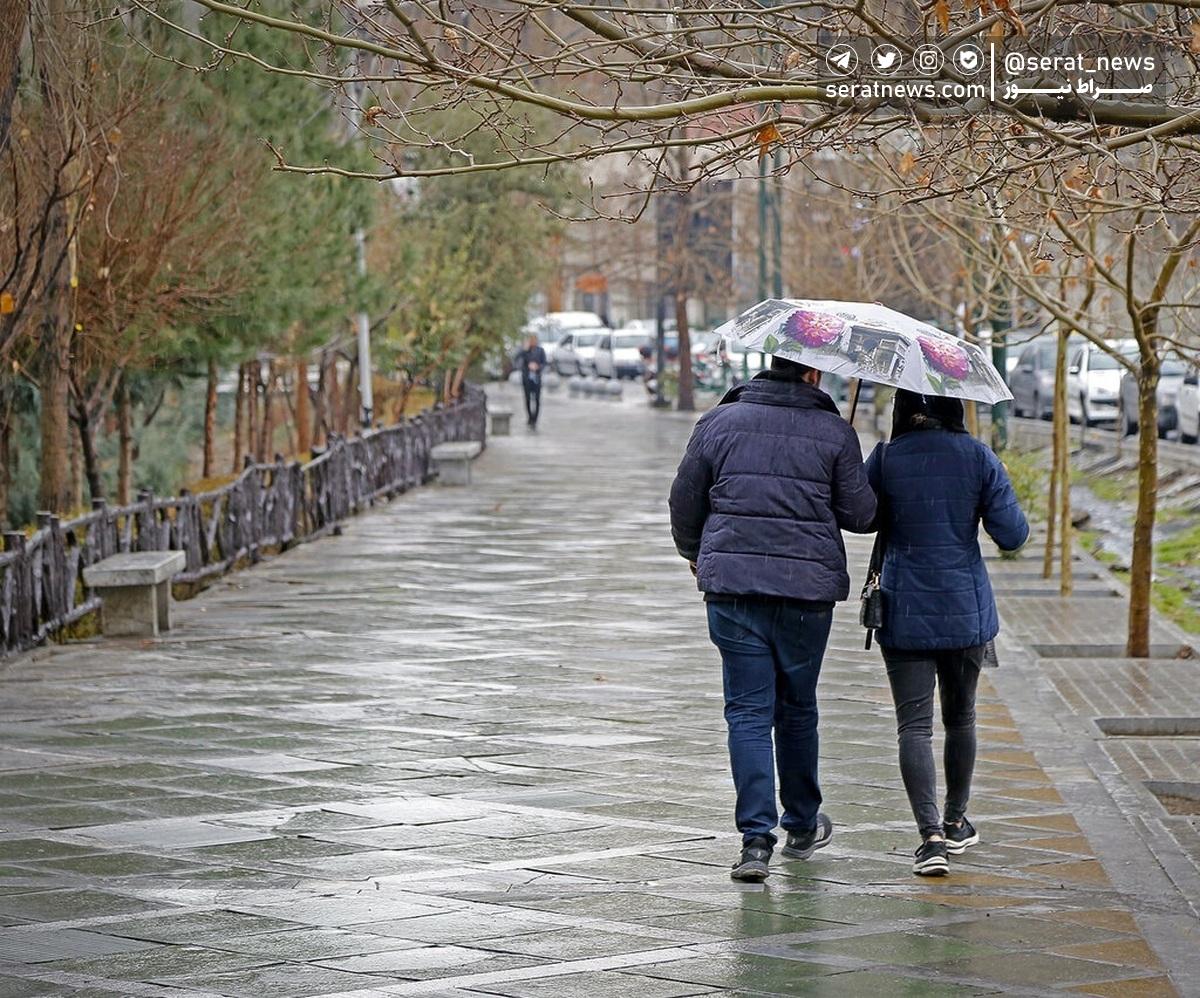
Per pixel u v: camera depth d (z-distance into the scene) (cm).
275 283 4766
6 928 1550
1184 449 6844
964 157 2316
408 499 6341
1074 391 8838
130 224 4034
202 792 2064
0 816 1950
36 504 4925
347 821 1930
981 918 1579
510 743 2334
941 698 1797
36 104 3459
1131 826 1916
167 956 1472
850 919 1574
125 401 5231
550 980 1405
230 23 4306
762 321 1747
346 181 5109
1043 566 4144
